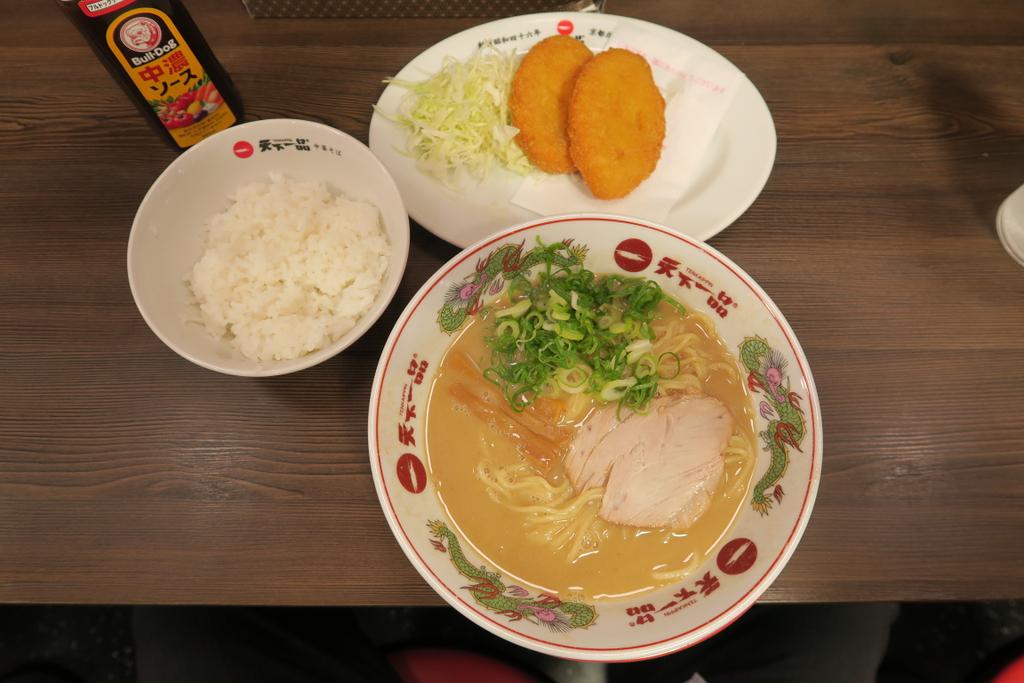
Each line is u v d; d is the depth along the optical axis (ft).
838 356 1.52
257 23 1.79
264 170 1.56
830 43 1.77
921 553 1.39
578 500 1.38
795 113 1.71
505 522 1.37
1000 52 1.76
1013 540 1.40
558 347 1.39
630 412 1.44
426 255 1.61
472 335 1.44
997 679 1.79
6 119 1.70
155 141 1.70
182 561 1.38
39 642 2.08
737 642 1.87
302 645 1.72
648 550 1.34
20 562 1.38
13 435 1.47
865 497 1.42
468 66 1.70
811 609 1.86
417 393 1.38
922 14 1.79
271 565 1.38
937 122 1.70
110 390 1.50
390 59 1.77
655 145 1.63
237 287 1.46
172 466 1.44
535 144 1.64
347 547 1.39
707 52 1.70
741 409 1.42
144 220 1.42
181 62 1.51
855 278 1.58
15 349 1.52
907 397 1.49
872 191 1.65
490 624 1.20
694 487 1.36
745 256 1.60
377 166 1.47
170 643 1.71
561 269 1.43
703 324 1.45
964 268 1.59
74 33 1.77
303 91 1.74
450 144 1.65
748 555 1.27
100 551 1.39
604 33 1.76
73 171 1.67
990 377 1.51
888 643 2.07
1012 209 1.56
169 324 1.40
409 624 2.06
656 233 1.36
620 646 1.19
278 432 1.47
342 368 1.51
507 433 1.41
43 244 1.61
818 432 1.27
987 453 1.45
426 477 1.36
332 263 1.46
